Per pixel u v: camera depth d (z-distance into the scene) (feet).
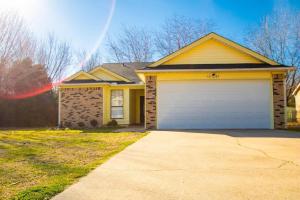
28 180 14.78
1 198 11.87
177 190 12.90
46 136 37.60
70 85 60.90
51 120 78.07
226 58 48.29
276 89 45.06
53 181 14.42
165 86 46.73
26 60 77.25
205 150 23.67
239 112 45.42
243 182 14.06
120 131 44.19
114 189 13.10
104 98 61.31
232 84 45.75
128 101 63.05
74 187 13.39
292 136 33.45
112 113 63.36
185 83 46.37
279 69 44.42
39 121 75.51
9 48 78.54
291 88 99.19
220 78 45.91
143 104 68.28
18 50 82.53
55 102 80.38
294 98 97.25
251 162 18.71
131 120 65.00
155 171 16.48
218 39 48.06
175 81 46.55
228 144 27.07
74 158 20.88
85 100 61.41
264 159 19.67
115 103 63.57
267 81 45.39
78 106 61.57
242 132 38.73
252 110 45.27
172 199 11.73
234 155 21.29
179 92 46.42
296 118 80.69
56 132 44.39
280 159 19.63
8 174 16.07
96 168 17.28
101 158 20.70
